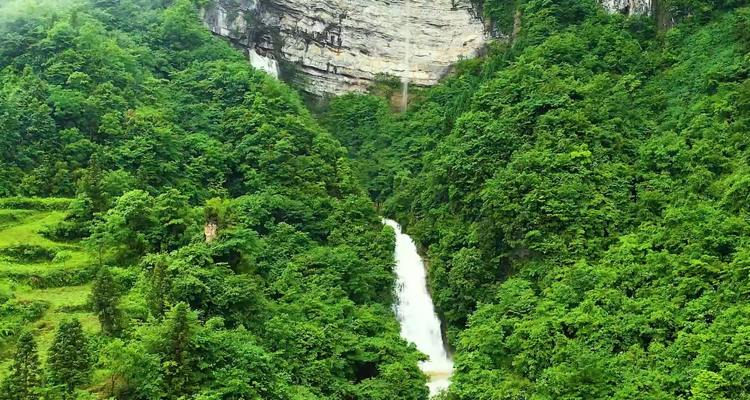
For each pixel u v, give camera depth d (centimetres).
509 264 4591
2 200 4353
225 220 4384
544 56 5875
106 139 4978
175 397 2875
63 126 4925
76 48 5556
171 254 3888
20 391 2553
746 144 4400
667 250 3906
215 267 3894
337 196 5722
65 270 3916
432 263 5138
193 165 5241
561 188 4425
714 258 3628
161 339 2998
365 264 4947
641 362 3347
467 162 5150
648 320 3531
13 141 4647
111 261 4047
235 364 3195
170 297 3391
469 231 4953
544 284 4141
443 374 4522
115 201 4338
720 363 3058
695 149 4516
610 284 3850
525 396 3416
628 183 4566
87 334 3166
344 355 3978
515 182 4603
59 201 4503
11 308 3469
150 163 4841
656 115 5266
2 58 5503
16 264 3900
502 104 5466
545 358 3566
